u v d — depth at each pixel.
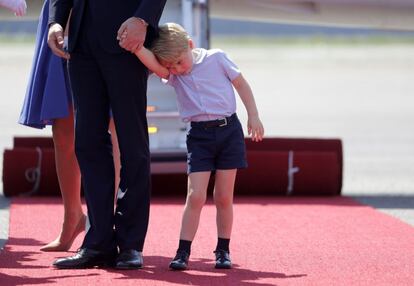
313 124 60.56
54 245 21.20
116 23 18.58
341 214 27.52
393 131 57.31
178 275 18.47
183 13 32.56
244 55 134.62
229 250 21.25
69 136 20.84
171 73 19.50
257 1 36.47
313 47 151.25
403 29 39.06
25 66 105.38
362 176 38.66
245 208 28.77
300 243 22.52
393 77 102.25
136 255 19.03
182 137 32.03
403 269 19.39
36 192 31.39
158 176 32.41
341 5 36.25
